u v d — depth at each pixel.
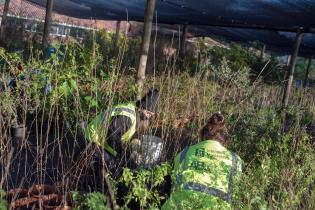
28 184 3.44
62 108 4.34
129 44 13.10
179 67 9.70
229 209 2.60
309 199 3.11
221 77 5.29
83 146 3.61
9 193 3.17
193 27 13.67
